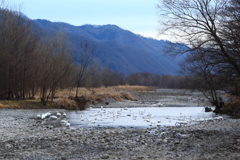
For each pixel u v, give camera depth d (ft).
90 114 100.94
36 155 37.14
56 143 45.50
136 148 41.93
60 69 128.47
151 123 77.97
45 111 104.06
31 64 130.93
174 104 170.81
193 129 61.98
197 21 60.08
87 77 244.42
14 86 126.52
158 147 42.57
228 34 52.06
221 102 118.93
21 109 105.70
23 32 132.98
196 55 59.82
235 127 64.34
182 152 38.65
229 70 56.85
